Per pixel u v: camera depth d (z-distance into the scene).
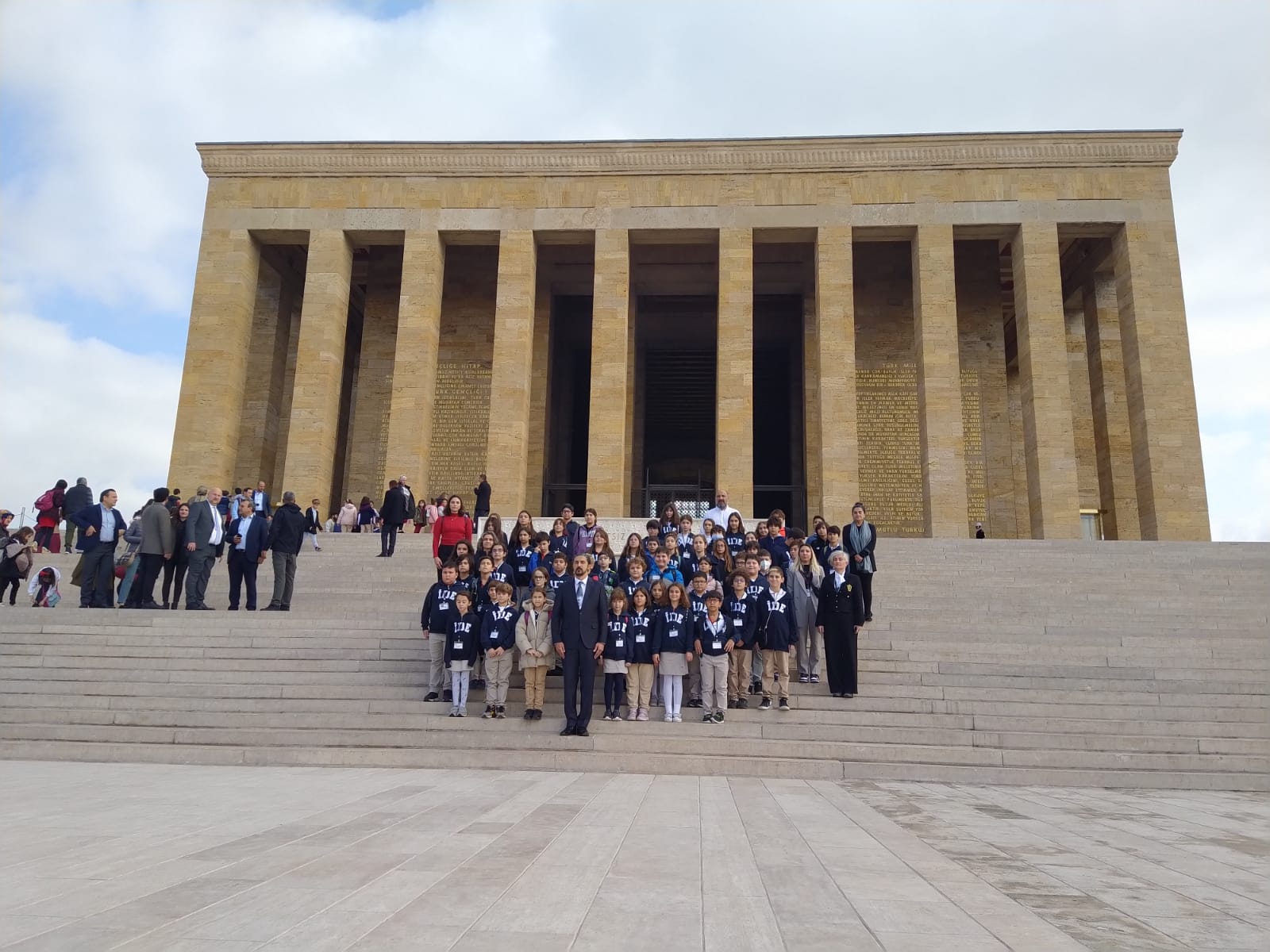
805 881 5.15
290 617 14.19
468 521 15.74
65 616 14.27
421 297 30.94
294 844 5.79
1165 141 30.11
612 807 7.59
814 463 32.91
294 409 30.25
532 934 4.04
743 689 12.09
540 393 33.56
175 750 10.52
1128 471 32.09
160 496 16.05
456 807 7.38
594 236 31.70
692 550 14.39
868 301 33.97
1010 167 30.36
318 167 31.88
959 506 28.38
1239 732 11.05
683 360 38.62
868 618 14.30
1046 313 29.39
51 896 4.52
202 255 31.50
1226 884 5.35
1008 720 11.29
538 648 11.22
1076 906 4.76
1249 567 18.45
